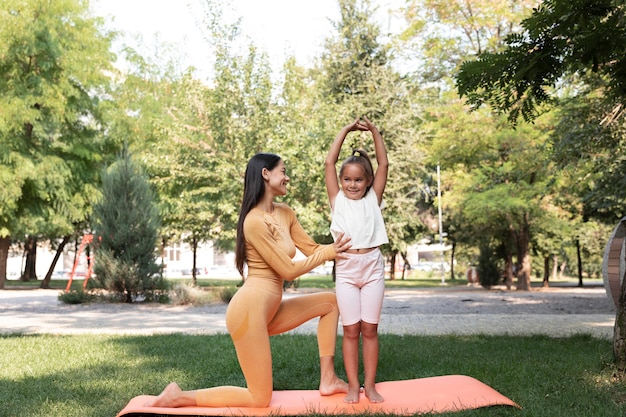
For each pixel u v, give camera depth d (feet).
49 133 88.33
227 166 67.87
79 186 86.94
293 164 70.18
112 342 28.66
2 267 88.89
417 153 88.22
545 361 21.53
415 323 38.34
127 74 97.76
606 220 83.82
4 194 77.05
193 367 21.35
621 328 18.92
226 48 68.49
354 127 16.14
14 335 32.86
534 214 78.13
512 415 14.05
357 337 15.23
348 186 15.40
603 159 45.65
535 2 70.79
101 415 14.75
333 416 13.83
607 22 18.11
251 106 70.03
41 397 16.70
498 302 59.36
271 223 15.08
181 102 80.48
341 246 15.02
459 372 19.47
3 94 81.66
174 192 85.92
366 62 96.37
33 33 81.30
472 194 76.23
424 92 93.35
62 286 100.99
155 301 60.95
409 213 98.58
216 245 110.11
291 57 72.59
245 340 14.44
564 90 57.47
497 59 19.44
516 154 71.92
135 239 60.54
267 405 14.67
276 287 15.14
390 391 16.03
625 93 22.63
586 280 151.02
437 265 198.18
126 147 63.10
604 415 14.05
